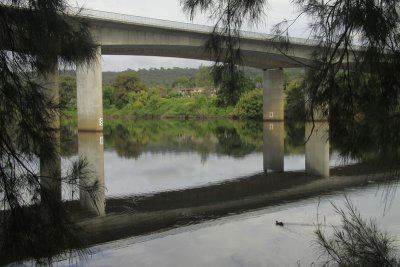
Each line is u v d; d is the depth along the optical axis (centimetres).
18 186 434
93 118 3934
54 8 466
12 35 439
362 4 426
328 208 1254
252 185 1870
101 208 1326
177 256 904
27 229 431
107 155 2964
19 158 442
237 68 502
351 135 409
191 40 4131
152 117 10550
